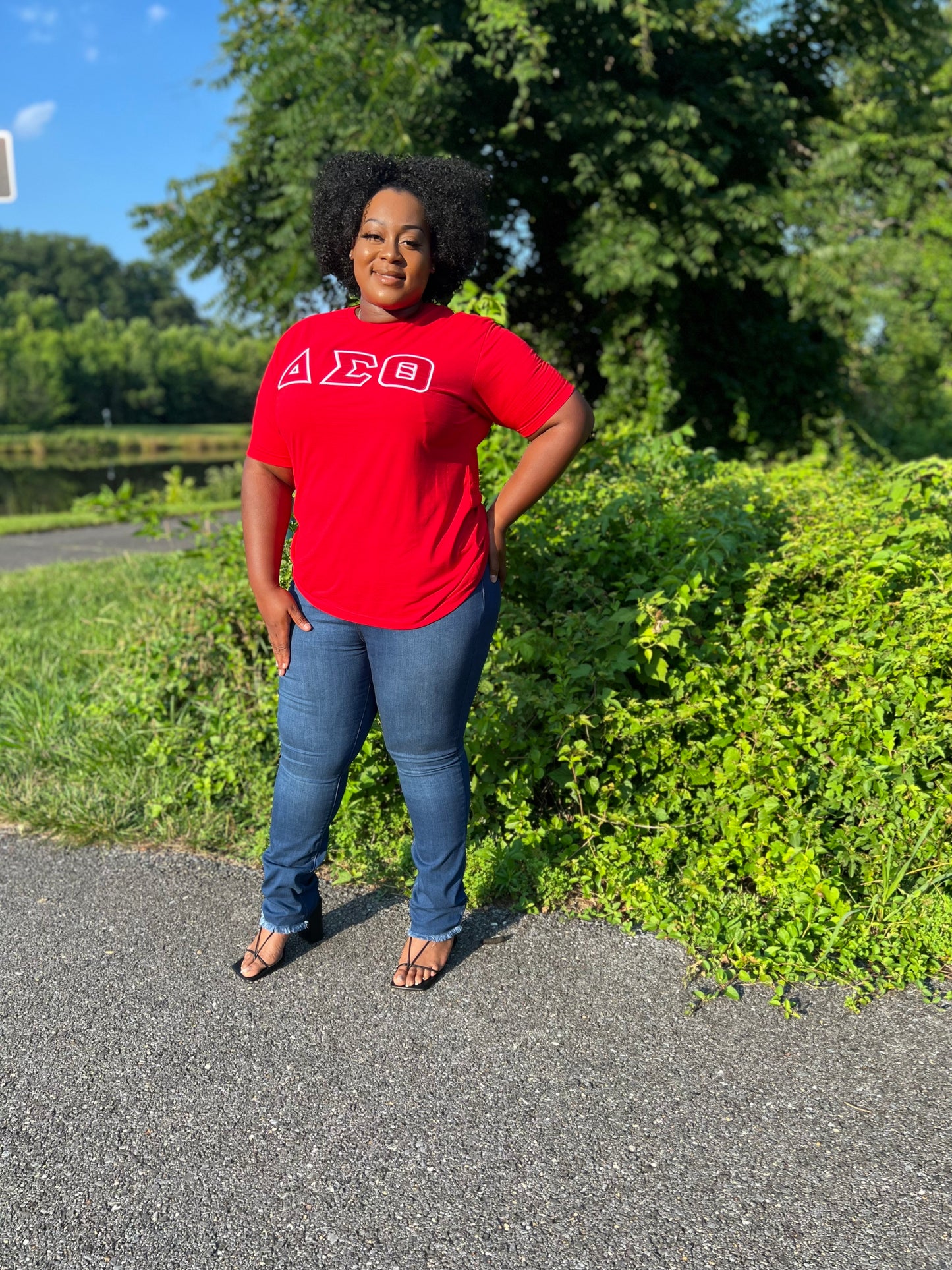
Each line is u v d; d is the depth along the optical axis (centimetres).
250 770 341
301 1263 158
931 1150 180
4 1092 199
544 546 338
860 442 1112
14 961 247
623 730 285
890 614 302
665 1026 218
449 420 203
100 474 4159
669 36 848
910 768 272
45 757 371
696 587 296
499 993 231
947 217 1373
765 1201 169
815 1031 216
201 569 454
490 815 303
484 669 301
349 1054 210
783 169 910
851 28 961
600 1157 179
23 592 686
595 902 272
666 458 458
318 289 948
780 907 256
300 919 243
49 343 10119
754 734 284
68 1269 157
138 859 303
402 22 838
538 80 830
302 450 207
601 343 997
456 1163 178
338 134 836
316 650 218
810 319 1020
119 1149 183
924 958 239
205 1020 222
